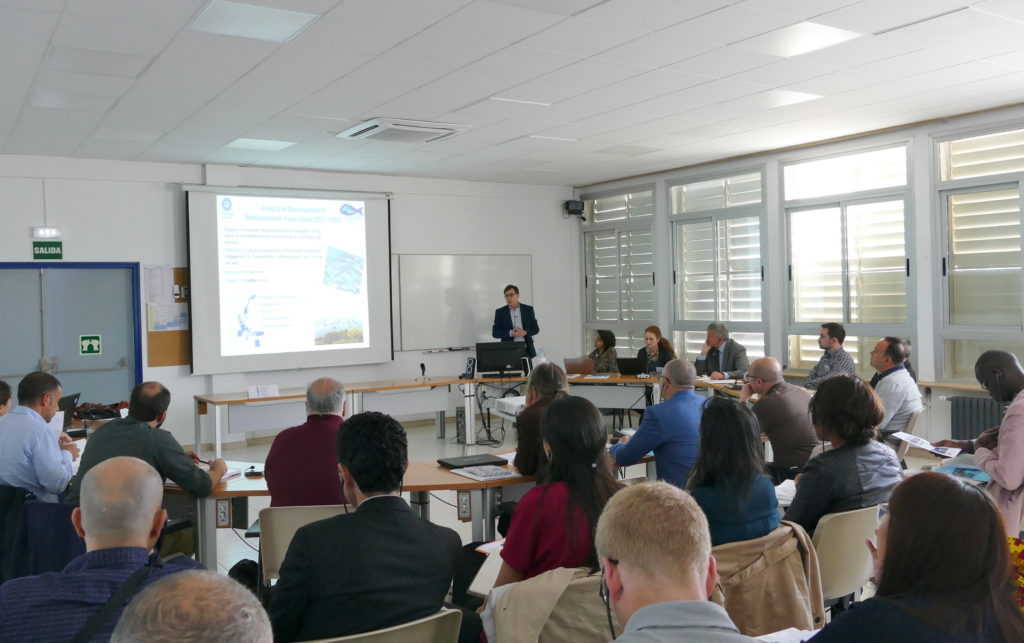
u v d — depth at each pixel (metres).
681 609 1.08
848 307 7.47
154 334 7.75
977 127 6.36
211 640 0.73
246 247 8.14
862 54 4.68
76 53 4.35
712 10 3.87
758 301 8.29
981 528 1.23
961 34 4.32
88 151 7.05
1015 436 2.97
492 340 9.77
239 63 4.59
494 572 2.39
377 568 1.81
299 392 7.37
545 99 5.64
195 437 7.59
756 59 4.74
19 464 3.39
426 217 9.31
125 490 1.62
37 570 2.78
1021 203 6.20
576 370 8.34
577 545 2.07
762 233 8.14
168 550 3.52
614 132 6.86
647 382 7.26
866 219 7.29
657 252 9.28
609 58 4.66
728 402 2.28
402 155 7.73
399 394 7.74
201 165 7.92
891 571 1.28
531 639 1.84
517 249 9.97
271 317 8.29
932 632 1.19
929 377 6.81
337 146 7.16
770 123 6.64
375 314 8.91
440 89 5.30
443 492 6.00
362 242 8.82
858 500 2.52
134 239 7.63
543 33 4.18
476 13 3.85
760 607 2.05
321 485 3.08
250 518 5.31
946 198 6.68
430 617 1.71
